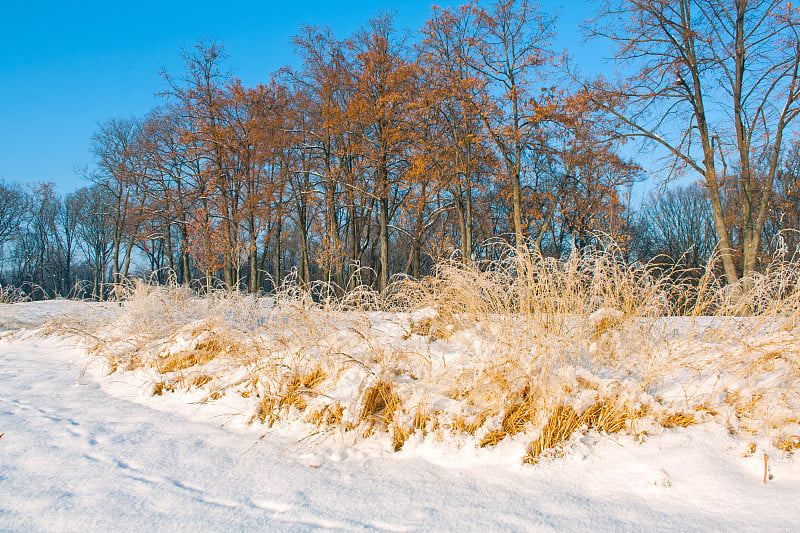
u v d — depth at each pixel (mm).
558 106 15453
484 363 4004
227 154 24547
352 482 3152
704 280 4426
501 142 16906
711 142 14438
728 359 3684
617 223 20078
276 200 24000
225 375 5145
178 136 25641
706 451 3002
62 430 4164
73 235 47844
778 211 17125
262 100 24156
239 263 23953
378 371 4242
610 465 3062
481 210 25016
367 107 18859
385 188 19953
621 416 3420
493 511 2682
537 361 3850
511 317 4367
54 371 6559
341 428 3863
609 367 3969
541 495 2842
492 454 3361
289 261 42125
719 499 2635
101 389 5746
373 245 30875
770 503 2545
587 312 4309
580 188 21500
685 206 40125
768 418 3125
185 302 7898
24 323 10422
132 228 31109
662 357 3857
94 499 2879
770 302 4035
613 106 15242
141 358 6281
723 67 13844
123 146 33938
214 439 4043
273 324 5438
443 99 17594
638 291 4500
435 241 21672
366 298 5656
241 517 2682
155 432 4195
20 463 3422
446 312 5094
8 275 49250
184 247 26062
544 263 4508
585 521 2527
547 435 3355
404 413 3785
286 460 3574
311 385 4484
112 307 9039
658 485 2811
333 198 22766
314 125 22656
